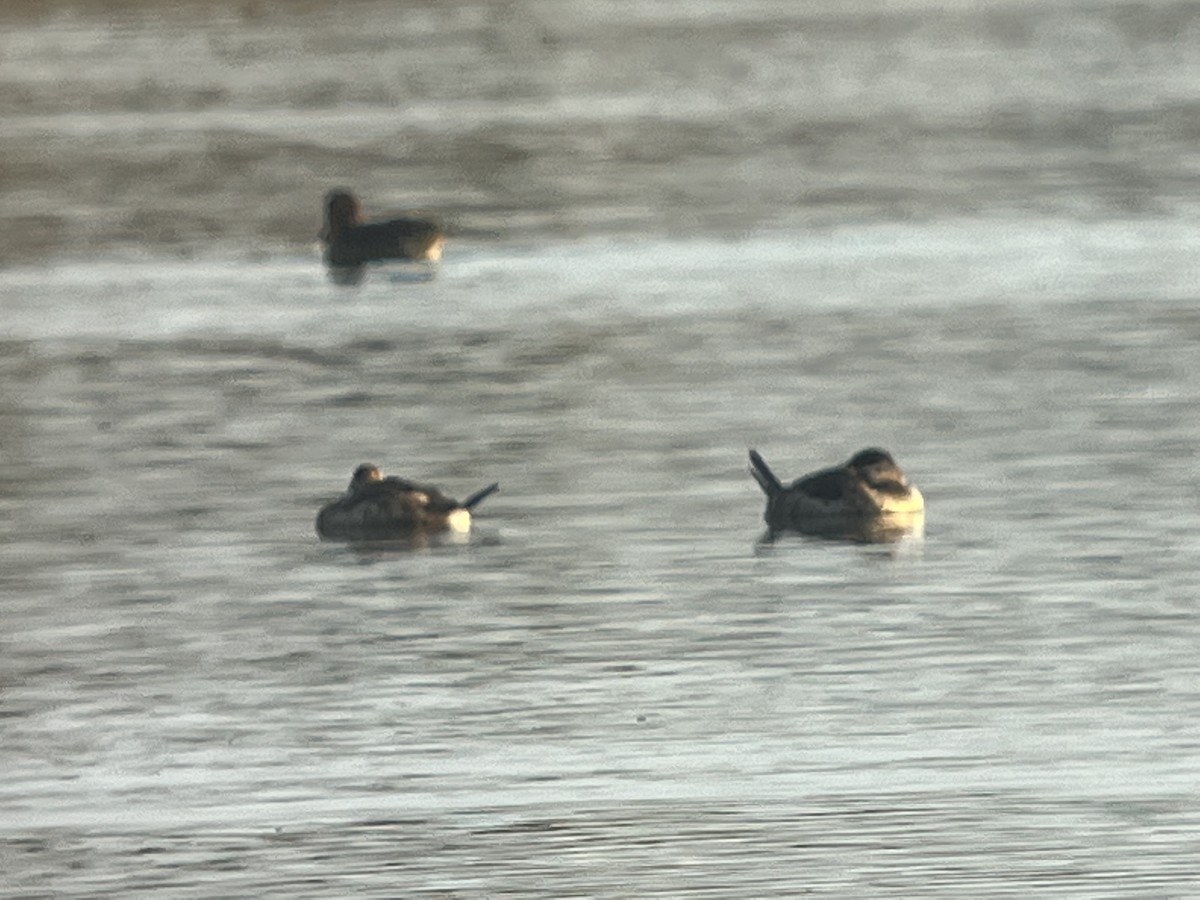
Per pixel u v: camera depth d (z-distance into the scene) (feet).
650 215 197.47
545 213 200.75
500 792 73.67
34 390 136.46
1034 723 78.74
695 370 138.10
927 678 83.82
